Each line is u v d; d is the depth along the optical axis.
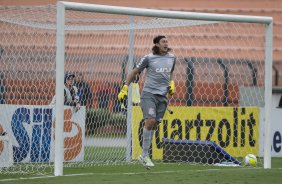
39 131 38.12
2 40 45.72
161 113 34.03
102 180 27.47
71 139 39.22
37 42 46.97
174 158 38.38
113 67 49.47
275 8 74.25
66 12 40.59
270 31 36.31
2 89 43.06
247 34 69.50
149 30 51.81
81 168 34.69
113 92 43.69
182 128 41.53
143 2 75.38
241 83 58.59
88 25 44.53
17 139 37.41
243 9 74.62
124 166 36.03
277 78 62.12
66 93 40.00
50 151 38.19
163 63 33.38
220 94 58.00
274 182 27.44
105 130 42.75
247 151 42.47
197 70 57.56
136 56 51.22
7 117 37.03
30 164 36.41
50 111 38.34
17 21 40.56
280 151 45.16
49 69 46.00
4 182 26.64
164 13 35.09
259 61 64.88
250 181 27.56
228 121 42.09
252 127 42.59
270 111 35.59
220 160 37.34
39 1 63.03
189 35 62.25
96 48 52.44
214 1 74.94
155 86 33.38
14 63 44.88
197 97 57.28
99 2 73.44
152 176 29.25
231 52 68.56
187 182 26.86
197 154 37.66
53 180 27.44
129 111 40.50
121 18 43.53
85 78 47.62
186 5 75.44
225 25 69.50
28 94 44.44
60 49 30.25
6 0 62.19
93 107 43.62
